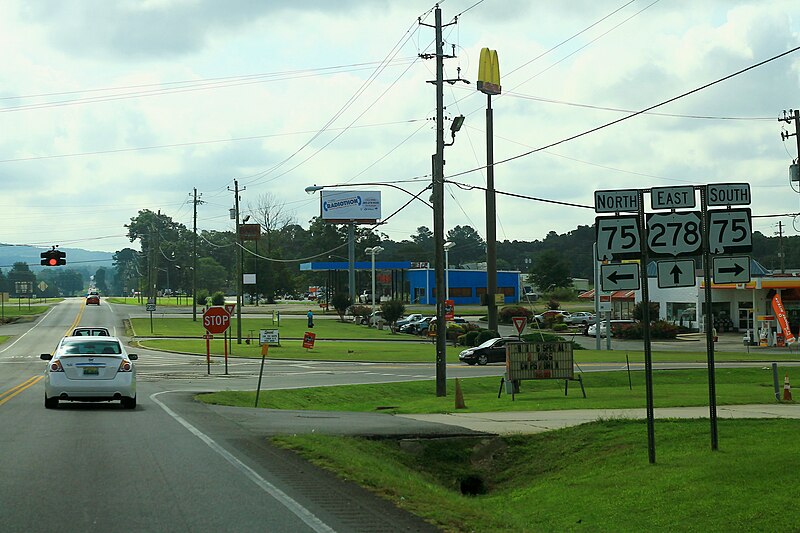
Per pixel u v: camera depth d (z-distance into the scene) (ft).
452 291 406.82
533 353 92.07
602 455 49.19
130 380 63.21
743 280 44.55
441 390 101.40
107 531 24.88
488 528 29.12
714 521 32.32
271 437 47.32
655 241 44.11
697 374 129.59
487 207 178.09
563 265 464.65
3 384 99.35
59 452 40.27
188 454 40.01
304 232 608.19
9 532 24.66
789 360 164.14
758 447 45.47
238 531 25.08
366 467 39.17
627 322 255.50
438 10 105.81
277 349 192.24
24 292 413.39
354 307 304.09
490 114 174.40
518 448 53.52
